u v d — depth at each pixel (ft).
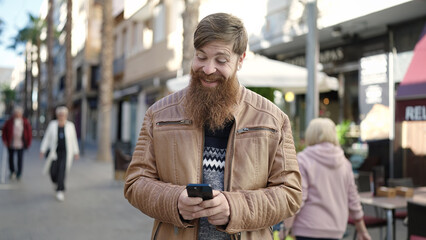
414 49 29.30
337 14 31.22
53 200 26.37
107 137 54.90
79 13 127.75
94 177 38.27
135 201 5.26
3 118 164.45
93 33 114.42
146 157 5.46
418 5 26.68
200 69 4.99
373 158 30.68
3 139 36.04
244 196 4.85
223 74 4.94
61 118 26.71
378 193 15.55
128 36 77.61
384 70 31.73
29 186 32.40
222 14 4.99
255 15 40.42
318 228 10.71
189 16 27.32
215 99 4.98
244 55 5.18
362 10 29.12
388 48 31.55
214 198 4.59
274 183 5.30
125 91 80.59
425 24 28.73
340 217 10.92
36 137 139.33
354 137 34.14
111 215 22.18
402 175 29.94
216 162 5.28
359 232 11.78
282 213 5.03
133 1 68.59
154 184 5.11
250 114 5.32
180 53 52.80
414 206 11.76
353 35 33.76
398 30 30.76
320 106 37.83
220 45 4.85
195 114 5.08
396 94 29.55
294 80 22.47
